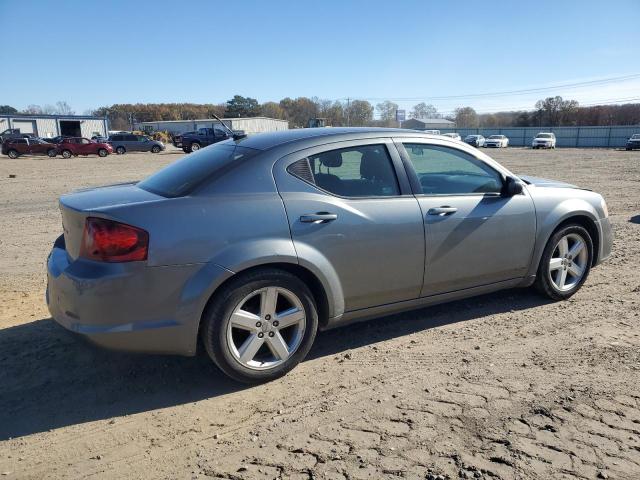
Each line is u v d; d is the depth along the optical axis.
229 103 109.00
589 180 16.91
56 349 4.05
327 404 3.24
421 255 4.03
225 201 3.39
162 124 96.81
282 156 3.67
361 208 3.79
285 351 3.56
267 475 2.59
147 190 3.76
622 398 3.21
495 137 58.62
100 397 3.39
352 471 2.60
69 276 3.20
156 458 2.76
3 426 3.08
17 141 37.72
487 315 4.64
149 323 3.19
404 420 3.03
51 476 2.63
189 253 3.22
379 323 4.52
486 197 4.38
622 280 5.59
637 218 9.41
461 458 2.67
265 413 3.17
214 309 3.29
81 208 3.27
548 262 4.78
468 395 3.29
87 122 66.31
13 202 12.95
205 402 3.32
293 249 3.49
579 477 2.52
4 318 4.69
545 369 3.62
